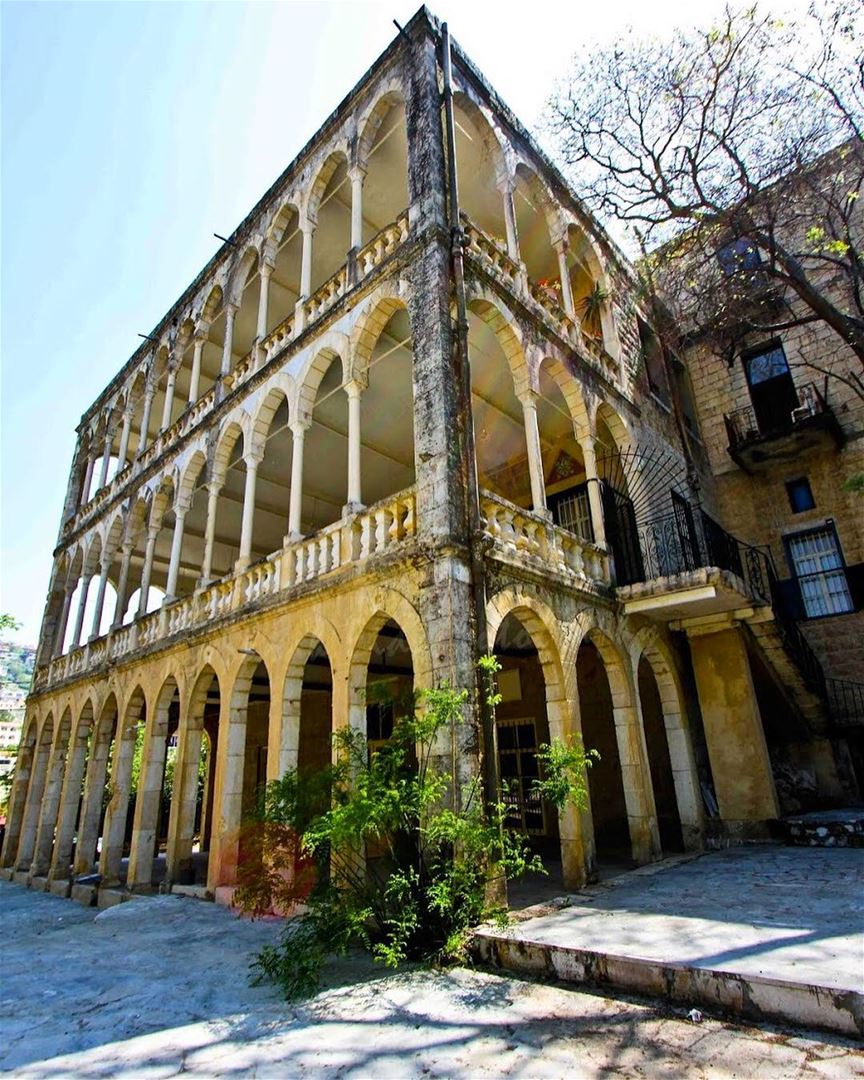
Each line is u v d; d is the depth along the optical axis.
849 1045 4.12
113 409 24.19
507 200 12.84
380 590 9.45
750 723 12.36
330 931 6.55
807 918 6.33
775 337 18.45
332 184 15.17
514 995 5.53
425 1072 4.20
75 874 16.91
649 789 11.28
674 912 7.04
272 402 14.32
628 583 12.79
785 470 17.64
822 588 16.53
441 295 10.08
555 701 9.92
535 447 11.25
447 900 6.40
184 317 19.91
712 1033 4.48
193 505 20.09
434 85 11.80
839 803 13.91
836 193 13.82
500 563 9.16
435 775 7.36
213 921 9.87
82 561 23.06
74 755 18.98
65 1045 5.00
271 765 10.80
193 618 14.65
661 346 18.50
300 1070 4.34
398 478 19.38
